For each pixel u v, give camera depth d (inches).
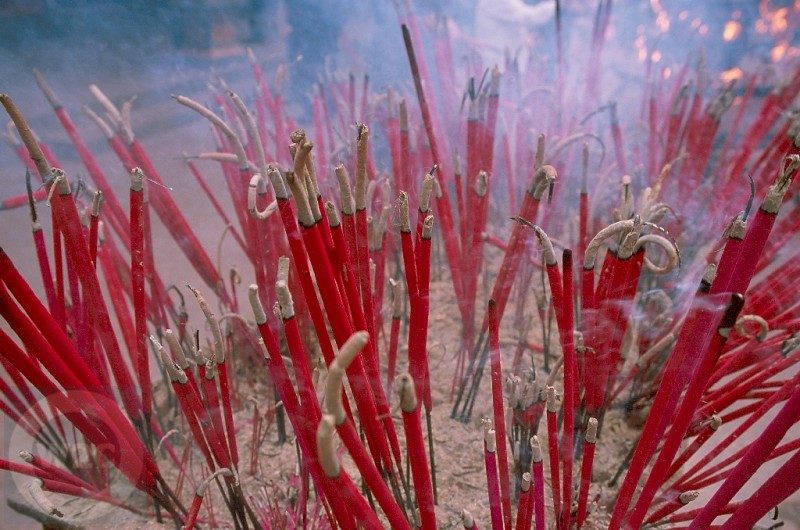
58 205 27.1
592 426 25.5
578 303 49.4
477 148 46.3
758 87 84.7
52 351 26.2
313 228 20.2
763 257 42.1
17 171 59.1
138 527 32.2
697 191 54.8
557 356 48.7
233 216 66.3
